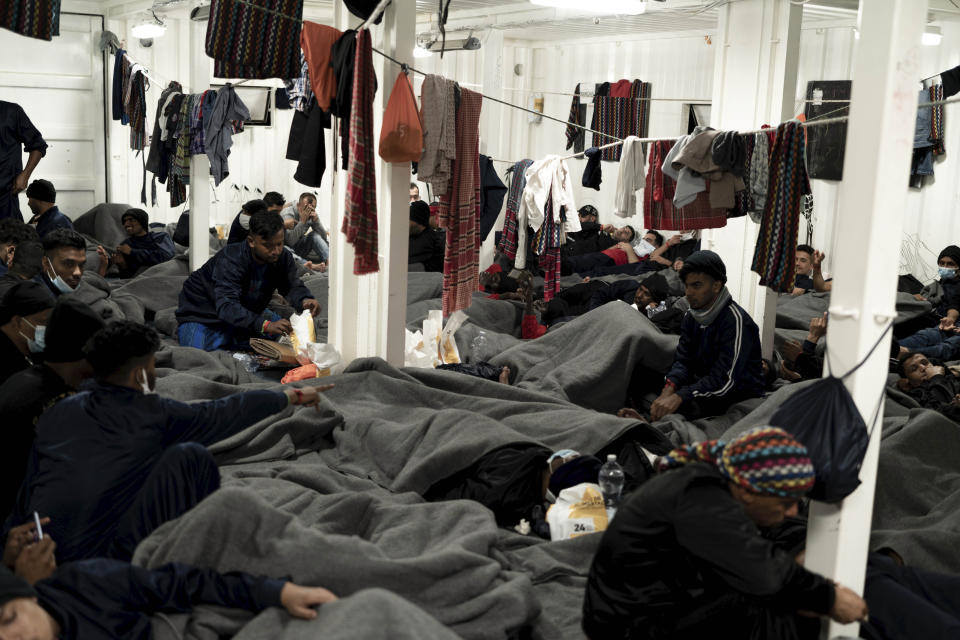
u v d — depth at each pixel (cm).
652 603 252
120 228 1152
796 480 238
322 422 470
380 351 589
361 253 504
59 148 1238
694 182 553
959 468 452
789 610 255
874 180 267
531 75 1321
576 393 570
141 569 267
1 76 1191
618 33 1177
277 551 291
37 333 372
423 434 442
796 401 277
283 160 1323
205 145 854
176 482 305
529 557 357
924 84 894
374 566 292
